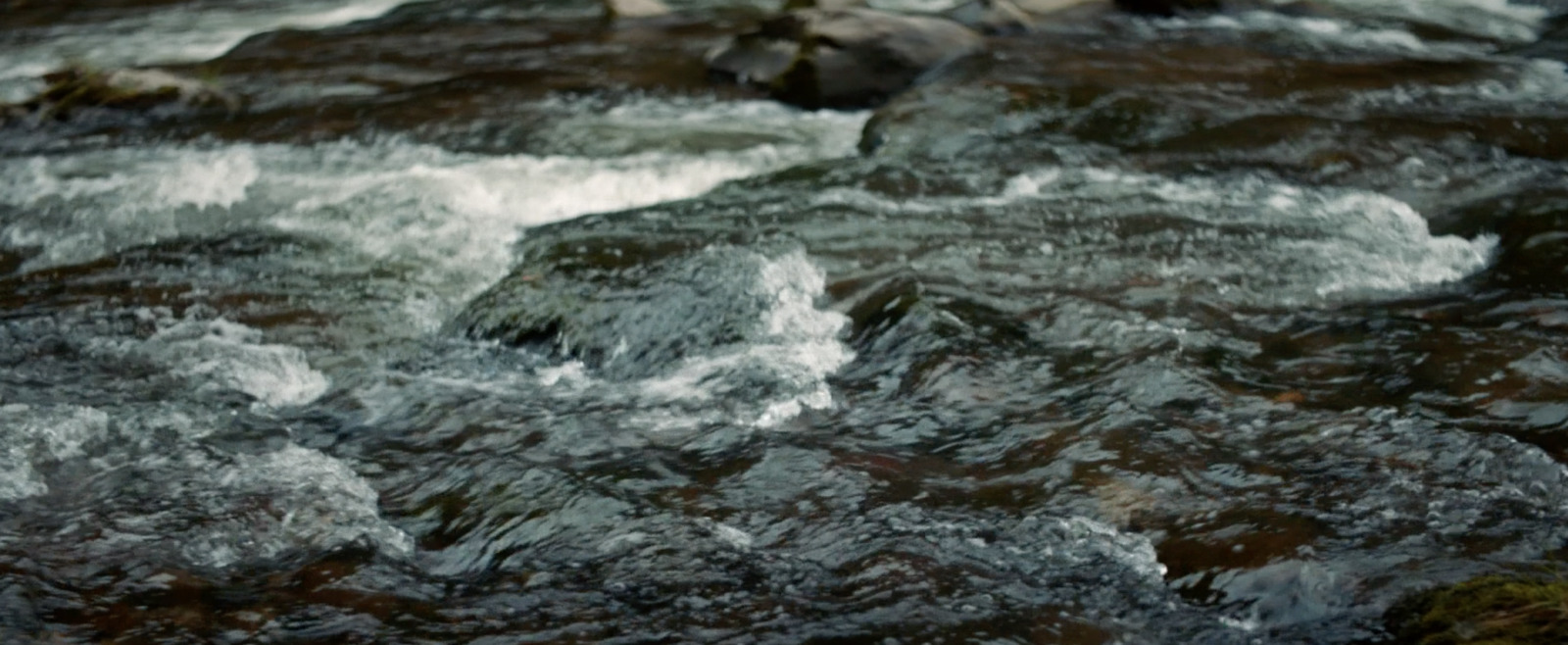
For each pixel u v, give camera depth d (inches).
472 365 243.0
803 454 204.2
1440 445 197.0
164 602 171.2
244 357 247.6
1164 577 171.6
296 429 221.9
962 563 176.1
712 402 222.4
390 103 410.3
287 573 178.4
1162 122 356.5
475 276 281.9
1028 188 317.1
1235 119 356.8
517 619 167.0
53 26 577.6
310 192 333.1
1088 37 455.2
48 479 204.1
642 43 479.8
